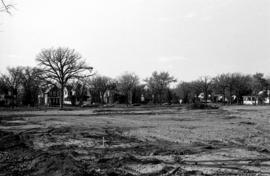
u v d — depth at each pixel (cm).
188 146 1474
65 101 10938
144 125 2616
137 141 1642
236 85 11425
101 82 11381
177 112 4956
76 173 844
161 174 921
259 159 1152
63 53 6938
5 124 2727
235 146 1494
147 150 1348
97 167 989
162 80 11750
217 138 1784
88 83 10688
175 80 11856
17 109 6694
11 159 1065
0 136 1658
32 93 9131
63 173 836
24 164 987
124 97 11844
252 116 3912
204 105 6369
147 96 12200
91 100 11444
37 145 1483
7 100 9306
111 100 11744
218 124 2731
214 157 1188
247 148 1431
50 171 872
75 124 2723
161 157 1188
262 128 2406
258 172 948
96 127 2419
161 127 2430
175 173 932
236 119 3403
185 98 12250
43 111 5775
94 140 1672
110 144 1526
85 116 4019
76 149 1366
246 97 11956
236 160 1131
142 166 1022
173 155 1232
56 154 1135
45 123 2841
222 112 4947
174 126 2527
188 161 1112
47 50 6875
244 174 923
